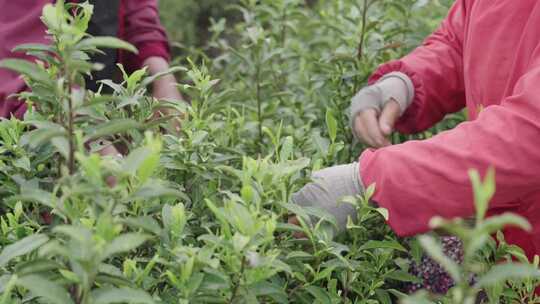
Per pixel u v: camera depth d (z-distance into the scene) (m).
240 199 1.07
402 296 1.26
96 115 1.19
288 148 1.20
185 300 0.98
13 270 1.13
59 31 1.06
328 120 1.43
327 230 1.21
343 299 1.27
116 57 1.97
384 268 1.33
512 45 1.42
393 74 1.74
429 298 1.22
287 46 2.44
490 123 1.23
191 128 1.36
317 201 1.30
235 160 1.57
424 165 1.23
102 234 0.85
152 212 1.20
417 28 2.23
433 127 2.02
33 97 1.20
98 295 0.85
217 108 1.45
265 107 1.93
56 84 0.99
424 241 0.76
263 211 1.14
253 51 2.04
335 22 2.51
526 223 0.72
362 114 1.70
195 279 0.99
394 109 1.70
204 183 1.34
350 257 1.29
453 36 1.76
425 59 1.75
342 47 2.11
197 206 1.31
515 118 1.21
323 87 2.02
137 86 1.31
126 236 0.83
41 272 0.97
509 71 1.42
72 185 0.91
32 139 0.93
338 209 1.29
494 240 1.32
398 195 1.25
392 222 1.27
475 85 1.51
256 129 1.90
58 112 1.16
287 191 1.22
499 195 1.24
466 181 1.21
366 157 1.31
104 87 1.81
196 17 5.36
